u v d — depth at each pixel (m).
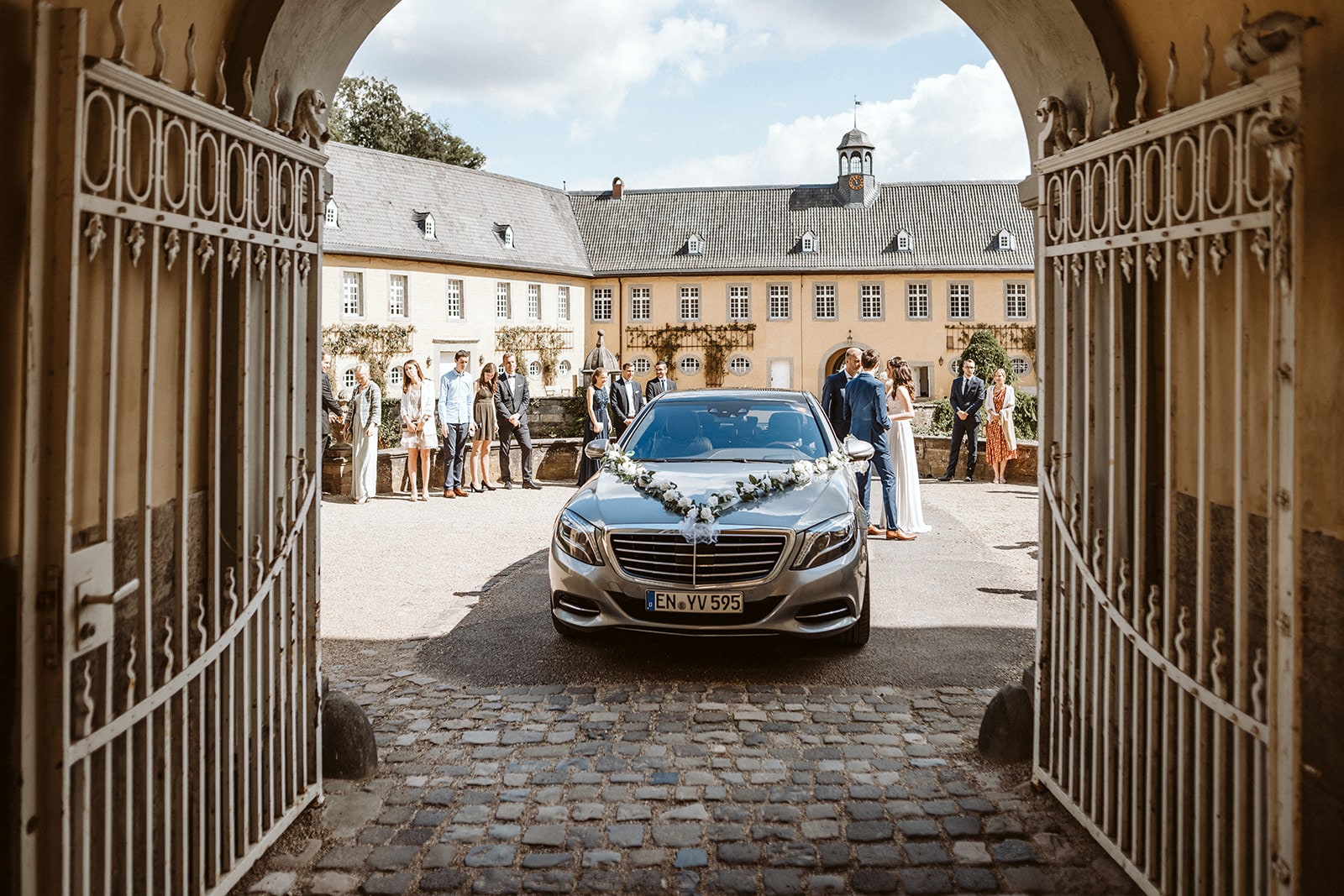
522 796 3.71
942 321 50.91
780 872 3.13
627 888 3.04
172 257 2.58
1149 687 2.96
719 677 5.24
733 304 52.31
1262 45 2.31
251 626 3.24
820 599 5.21
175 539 2.91
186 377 2.66
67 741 2.18
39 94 2.08
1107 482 3.43
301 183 3.42
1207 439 2.85
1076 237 3.38
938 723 4.52
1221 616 2.82
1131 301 3.34
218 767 2.89
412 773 3.95
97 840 2.41
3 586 2.10
